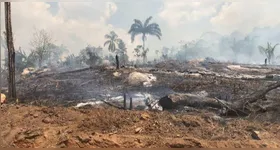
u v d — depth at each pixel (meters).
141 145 5.20
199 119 6.48
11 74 9.79
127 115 6.68
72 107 7.79
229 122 6.46
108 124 6.11
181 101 8.30
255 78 13.62
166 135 5.59
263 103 7.96
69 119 6.57
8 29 9.72
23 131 5.64
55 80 13.84
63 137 5.45
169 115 6.76
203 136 5.58
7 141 5.33
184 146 5.11
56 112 7.01
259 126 6.12
